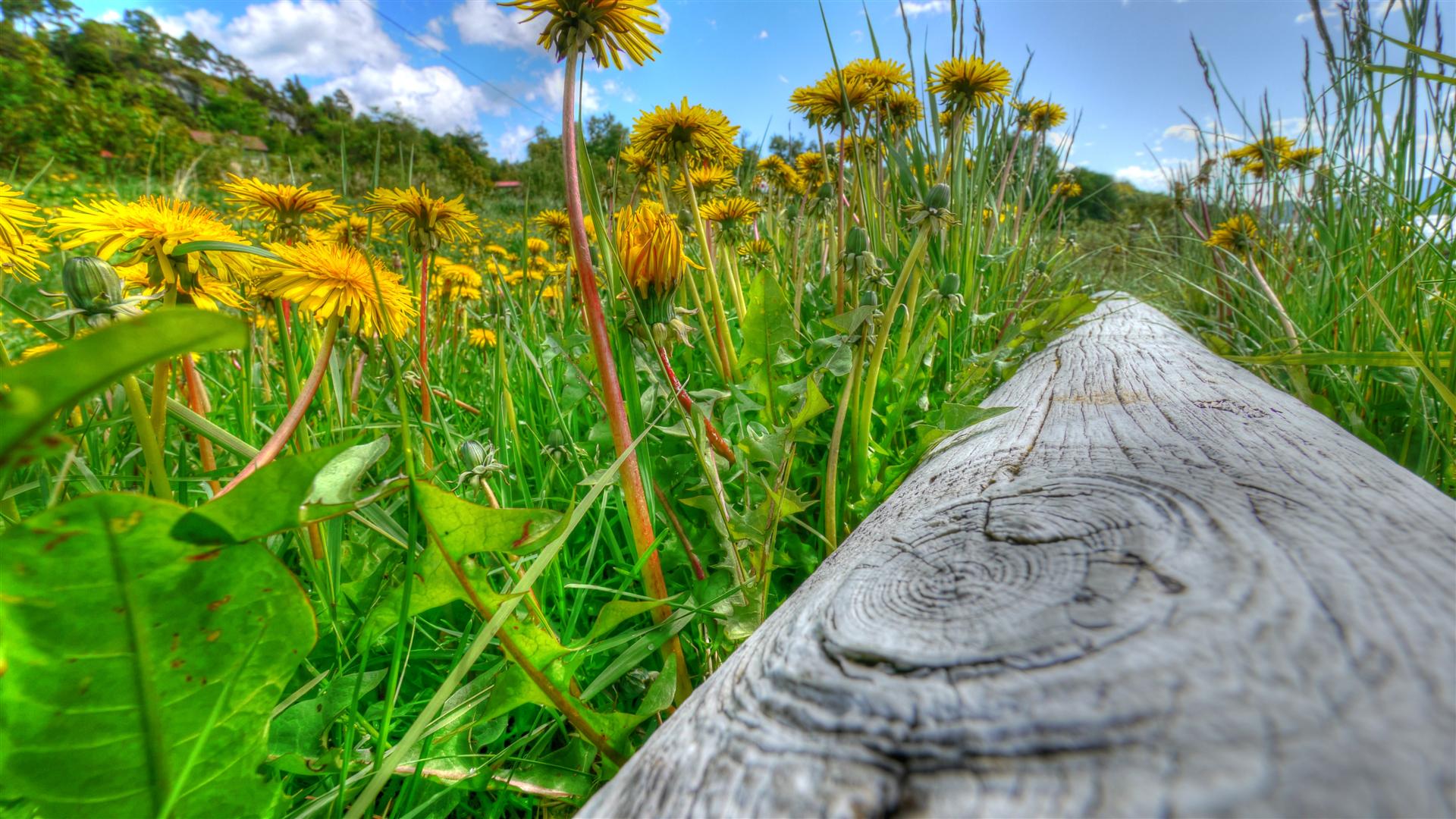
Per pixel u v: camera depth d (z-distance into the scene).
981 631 0.08
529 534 0.14
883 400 0.31
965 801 0.06
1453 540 0.09
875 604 0.10
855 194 0.40
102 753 0.10
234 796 0.12
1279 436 0.16
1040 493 0.13
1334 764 0.05
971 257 0.44
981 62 0.42
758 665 0.10
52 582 0.09
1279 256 0.54
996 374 0.38
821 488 0.27
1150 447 0.15
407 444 0.13
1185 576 0.08
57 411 0.06
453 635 0.21
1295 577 0.08
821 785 0.07
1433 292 0.31
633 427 0.20
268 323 0.31
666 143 0.29
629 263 0.19
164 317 0.06
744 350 0.25
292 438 0.25
